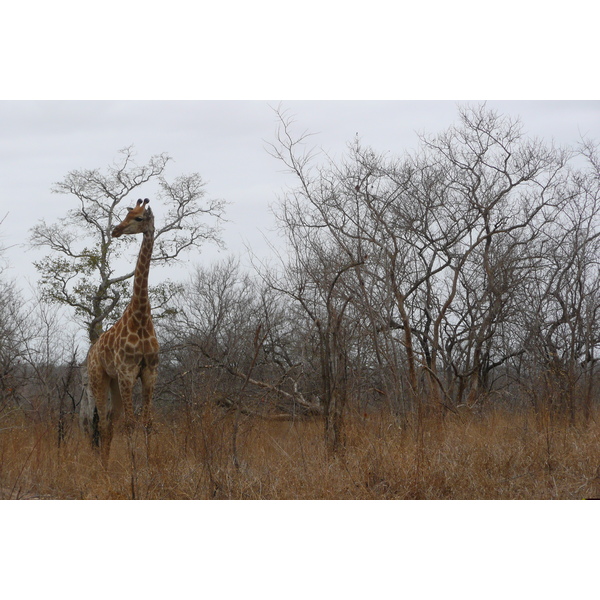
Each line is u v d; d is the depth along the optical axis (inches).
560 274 1024.2
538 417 718.5
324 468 543.8
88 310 1542.8
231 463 572.1
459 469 546.3
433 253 1043.9
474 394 1015.6
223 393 722.8
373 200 869.2
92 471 619.2
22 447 666.2
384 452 559.5
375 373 831.7
